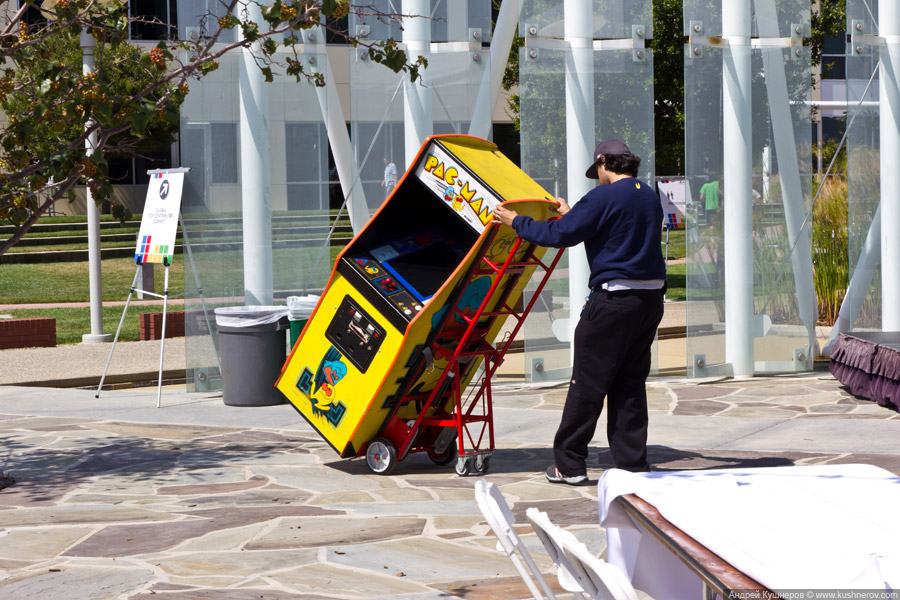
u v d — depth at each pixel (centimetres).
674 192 2006
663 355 1302
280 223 1097
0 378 1202
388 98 1112
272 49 771
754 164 1100
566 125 1087
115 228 2941
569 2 1079
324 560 506
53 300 2058
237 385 991
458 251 712
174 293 2139
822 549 221
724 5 1078
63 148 680
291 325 982
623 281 613
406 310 653
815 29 2352
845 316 1184
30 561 511
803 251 1116
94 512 611
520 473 700
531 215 654
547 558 505
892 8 1129
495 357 714
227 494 653
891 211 1144
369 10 1098
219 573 487
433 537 546
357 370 682
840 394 978
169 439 841
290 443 820
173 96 694
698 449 757
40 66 679
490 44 1148
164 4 2725
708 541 231
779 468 302
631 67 1085
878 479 281
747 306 1106
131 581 476
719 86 1088
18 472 732
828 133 3089
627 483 281
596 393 632
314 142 1102
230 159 1082
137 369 1267
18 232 704
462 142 684
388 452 692
